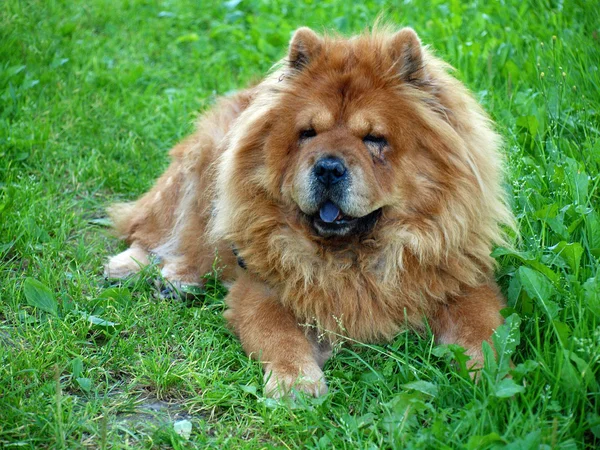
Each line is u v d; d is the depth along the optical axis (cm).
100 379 215
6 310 227
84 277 237
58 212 253
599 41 270
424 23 307
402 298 221
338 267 222
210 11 369
